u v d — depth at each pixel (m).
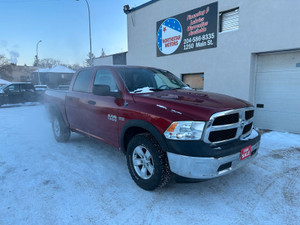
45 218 2.32
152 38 9.56
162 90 3.48
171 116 2.47
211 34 7.16
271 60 6.11
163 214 2.41
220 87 7.11
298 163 3.82
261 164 3.79
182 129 2.37
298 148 4.60
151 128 2.61
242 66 6.44
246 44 6.27
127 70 3.64
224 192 2.88
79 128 4.30
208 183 3.13
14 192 2.82
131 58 10.91
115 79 3.43
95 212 2.44
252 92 6.52
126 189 2.93
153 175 2.68
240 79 6.54
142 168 2.89
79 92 4.21
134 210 2.48
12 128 6.80
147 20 9.68
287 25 5.41
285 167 3.66
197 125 2.34
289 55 5.75
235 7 6.42
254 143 2.85
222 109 2.44
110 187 2.98
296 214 2.41
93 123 3.78
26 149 4.59
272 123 6.28
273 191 2.91
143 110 2.76
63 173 3.40
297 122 5.79
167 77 4.13
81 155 4.22
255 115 6.64
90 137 4.01
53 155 4.22
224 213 2.43
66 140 5.04
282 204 2.60
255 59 6.38
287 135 5.65
